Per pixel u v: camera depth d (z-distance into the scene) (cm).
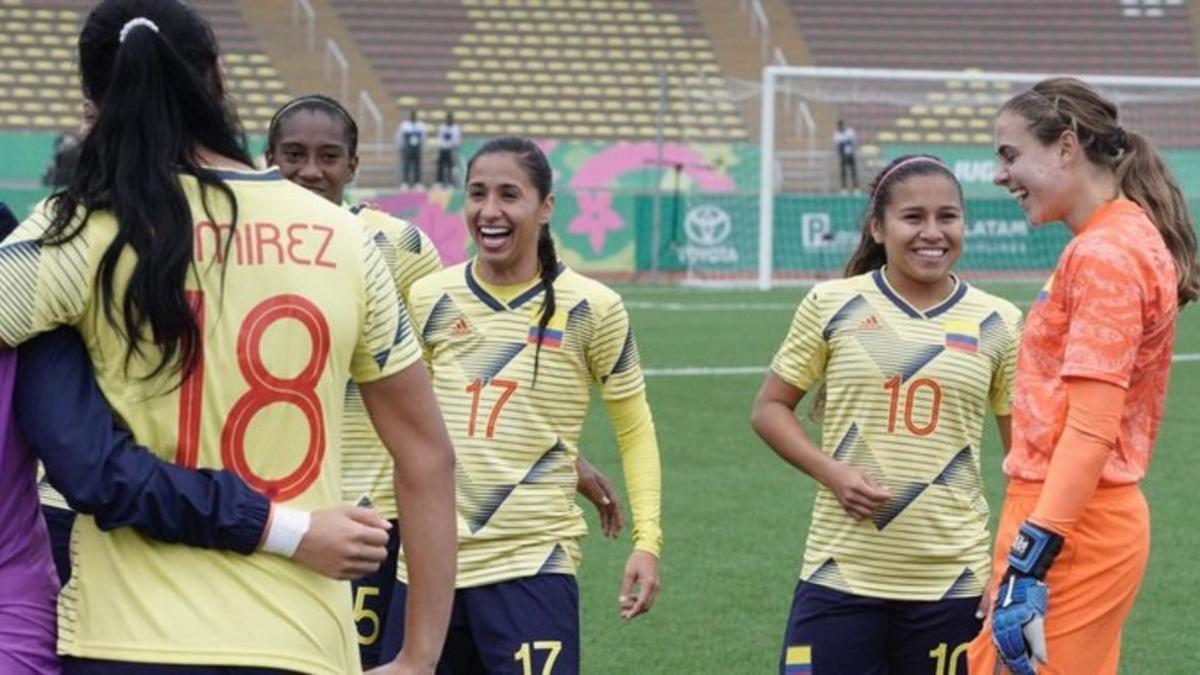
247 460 716
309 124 1443
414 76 8400
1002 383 1284
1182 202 1028
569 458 1267
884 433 1252
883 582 1241
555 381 1259
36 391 707
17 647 744
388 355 753
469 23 8588
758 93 8306
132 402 709
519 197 1260
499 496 1233
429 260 1480
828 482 1236
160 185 704
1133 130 1073
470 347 1265
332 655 730
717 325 5100
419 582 770
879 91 7444
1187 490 2678
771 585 2048
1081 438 955
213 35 744
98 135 713
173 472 701
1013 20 8975
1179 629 1870
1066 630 998
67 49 8125
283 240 724
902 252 1259
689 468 2809
